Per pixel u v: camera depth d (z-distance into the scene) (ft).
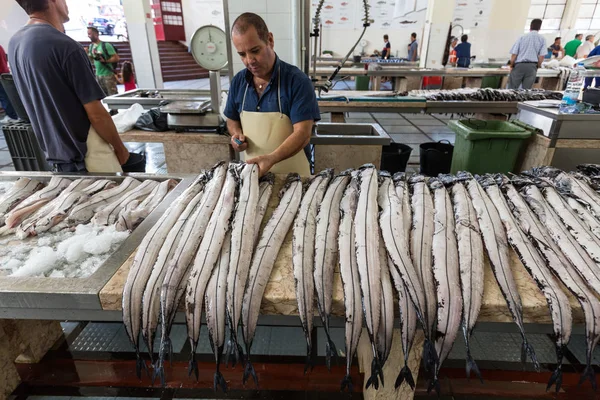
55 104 5.15
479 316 2.86
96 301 2.88
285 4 8.31
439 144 11.69
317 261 3.09
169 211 3.77
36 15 5.04
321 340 5.49
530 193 4.04
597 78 8.61
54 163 5.73
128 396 4.58
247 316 2.77
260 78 5.52
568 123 8.24
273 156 4.68
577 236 3.41
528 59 17.34
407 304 2.78
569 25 33.06
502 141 8.89
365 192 3.82
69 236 3.94
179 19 40.55
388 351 2.66
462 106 11.50
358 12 28.66
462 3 25.88
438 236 3.33
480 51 27.50
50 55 4.85
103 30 39.73
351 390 2.68
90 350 5.28
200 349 5.25
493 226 3.48
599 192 4.36
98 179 5.13
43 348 5.09
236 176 4.17
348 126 9.66
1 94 15.33
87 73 5.20
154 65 24.77
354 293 2.83
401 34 29.71
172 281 2.91
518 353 5.27
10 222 4.01
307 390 4.57
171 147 8.40
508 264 3.11
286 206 3.81
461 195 3.95
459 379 4.56
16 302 2.90
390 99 11.41
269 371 4.74
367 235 3.26
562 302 2.73
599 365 4.92
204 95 10.85
